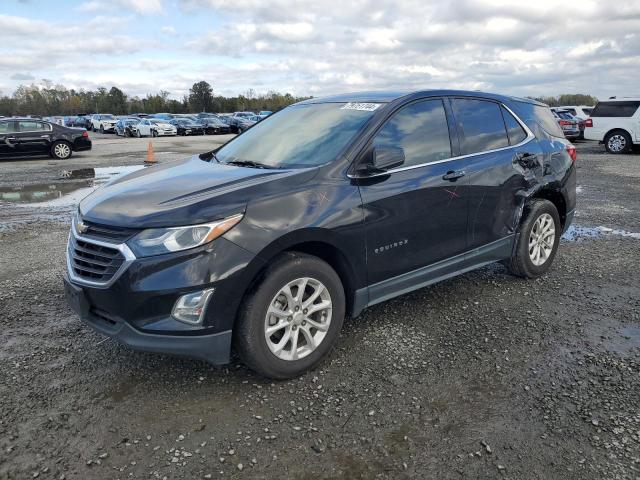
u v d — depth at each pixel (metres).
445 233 4.15
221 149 4.68
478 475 2.53
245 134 4.72
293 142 4.02
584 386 3.28
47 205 9.40
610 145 18.00
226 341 3.08
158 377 3.40
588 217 7.99
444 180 4.06
